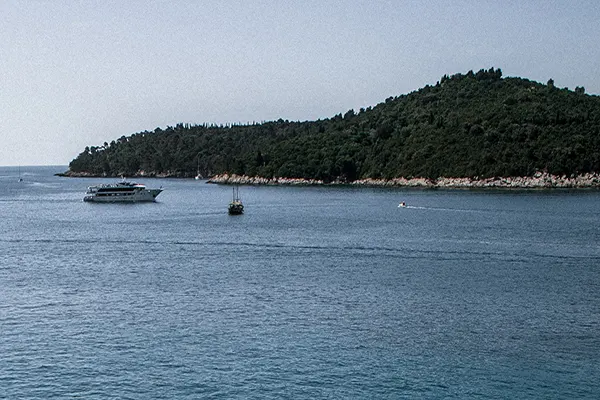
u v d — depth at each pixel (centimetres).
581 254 10031
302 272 8750
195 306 6831
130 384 4762
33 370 5025
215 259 9944
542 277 8300
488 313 6494
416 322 6181
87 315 6488
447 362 5138
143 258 10125
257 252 10612
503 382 4772
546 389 4659
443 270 8825
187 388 4691
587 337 5706
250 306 6812
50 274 8775
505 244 11125
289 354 5316
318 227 14250
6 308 6781
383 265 9250
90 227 14900
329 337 5728
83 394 4616
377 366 5059
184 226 14888
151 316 6431
